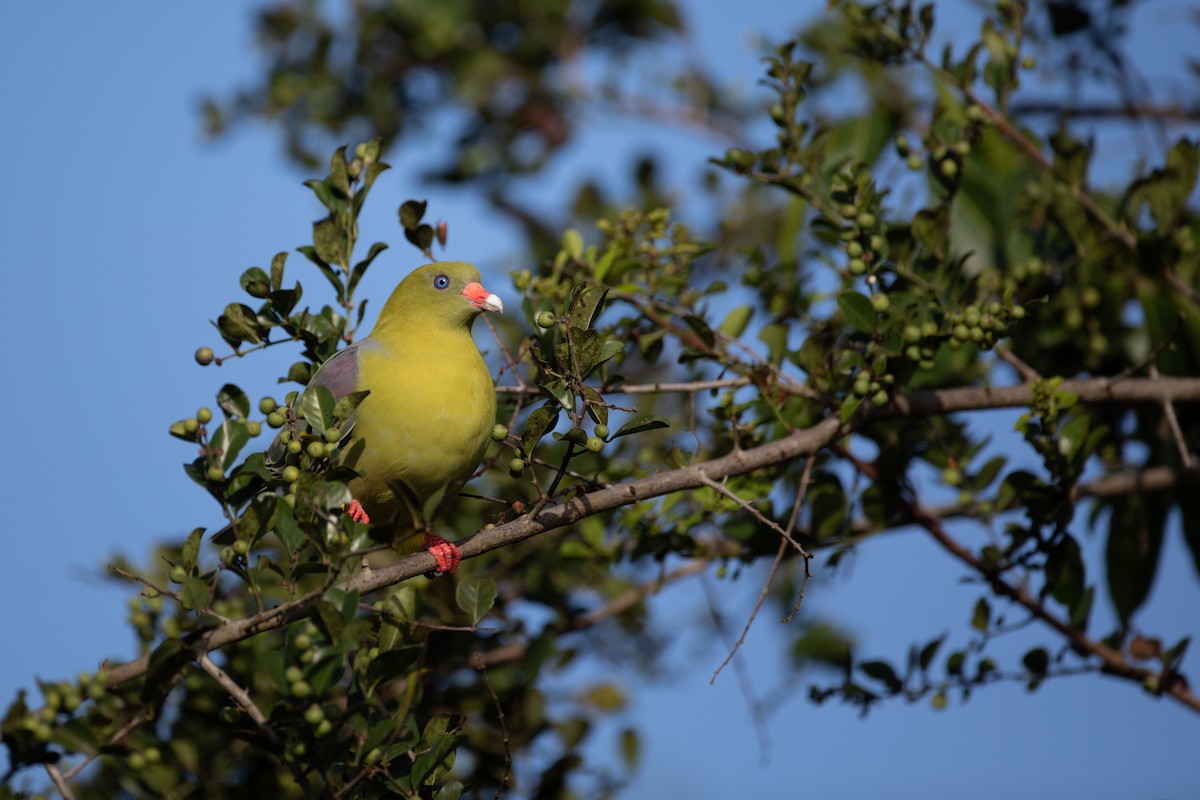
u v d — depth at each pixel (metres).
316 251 10.85
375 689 8.83
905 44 12.37
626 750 14.66
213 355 10.05
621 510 12.40
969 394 11.41
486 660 12.88
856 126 16.05
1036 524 11.51
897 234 11.08
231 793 11.78
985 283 11.19
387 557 13.30
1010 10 12.39
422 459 10.61
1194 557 14.12
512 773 12.32
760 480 11.83
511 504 9.66
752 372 11.17
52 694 7.96
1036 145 13.36
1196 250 12.80
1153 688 12.02
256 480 8.96
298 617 8.66
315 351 10.80
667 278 12.34
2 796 7.97
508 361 11.55
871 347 10.84
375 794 9.21
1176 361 13.30
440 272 11.09
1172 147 12.07
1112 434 13.77
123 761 11.44
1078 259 12.84
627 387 11.38
